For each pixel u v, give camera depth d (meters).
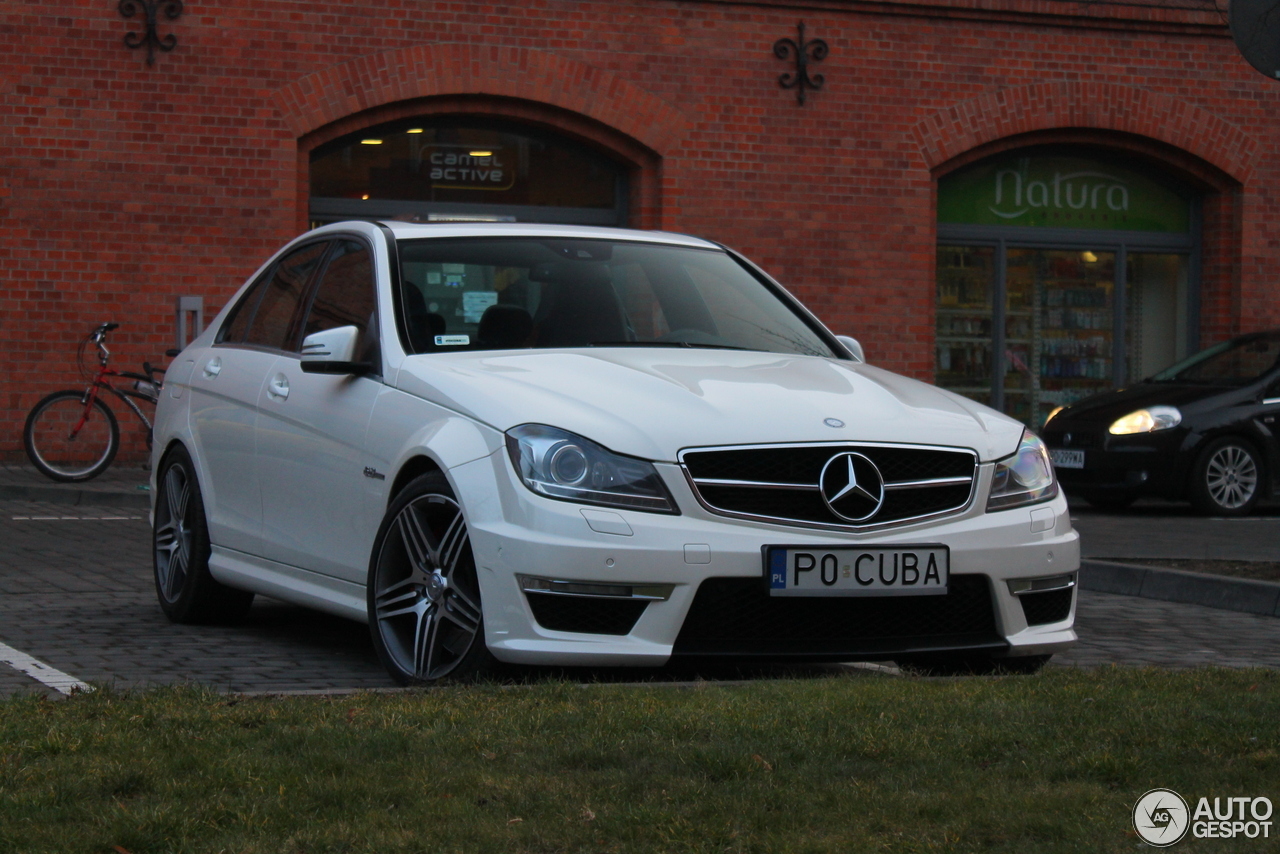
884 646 4.96
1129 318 18.92
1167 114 18.31
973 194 18.27
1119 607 8.00
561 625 4.74
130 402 14.15
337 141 16.27
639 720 4.06
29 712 4.14
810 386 5.30
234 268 15.59
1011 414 18.50
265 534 6.13
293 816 3.22
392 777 3.52
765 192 17.03
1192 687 4.74
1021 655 5.25
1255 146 18.66
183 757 3.64
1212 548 9.84
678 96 16.75
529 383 5.11
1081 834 3.13
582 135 16.64
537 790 3.42
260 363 6.44
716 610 4.78
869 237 17.33
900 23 17.36
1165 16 18.11
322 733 3.90
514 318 5.83
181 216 15.47
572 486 4.73
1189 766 3.67
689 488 4.77
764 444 4.86
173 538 6.94
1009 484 5.21
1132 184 18.84
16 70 15.07
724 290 6.42
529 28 16.28
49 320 15.20
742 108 16.94
